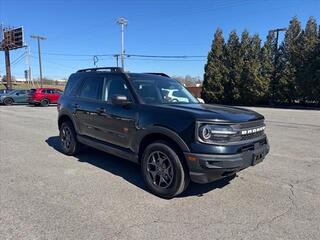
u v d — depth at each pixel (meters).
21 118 15.74
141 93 5.26
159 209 4.18
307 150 8.17
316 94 32.28
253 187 5.09
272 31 36.53
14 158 6.82
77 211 4.07
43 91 27.64
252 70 36.06
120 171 5.88
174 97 5.57
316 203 4.46
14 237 3.39
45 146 8.19
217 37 39.81
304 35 33.31
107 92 5.87
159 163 4.65
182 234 3.51
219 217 3.96
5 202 4.33
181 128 4.34
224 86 39.12
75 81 7.03
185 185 4.49
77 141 6.87
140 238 3.41
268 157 7.27
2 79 83.44
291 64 34.28
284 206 4.33
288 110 27.27
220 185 5.16
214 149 4.14
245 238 3.45
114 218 3.89
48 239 3.35
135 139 5.02
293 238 3.46
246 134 4.43
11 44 48.44
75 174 5.67
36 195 4.61
